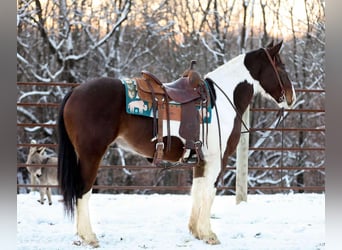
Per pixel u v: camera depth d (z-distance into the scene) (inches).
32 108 570.3
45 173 319.0
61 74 590.2
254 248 193.6
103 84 185.8
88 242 186.4
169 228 224.2
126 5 601.9
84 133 182.1
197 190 205.9
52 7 596.1
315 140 588.1
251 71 211.9
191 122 190.1
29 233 207.2
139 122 186.2
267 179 575.2
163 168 203.2
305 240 208.4
